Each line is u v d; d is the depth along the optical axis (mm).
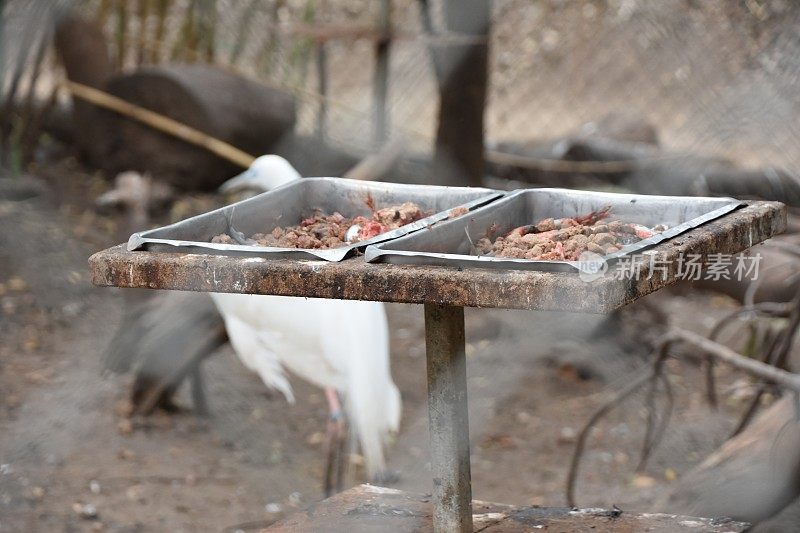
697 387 7180
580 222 2910
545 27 12367
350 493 3508
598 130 9750
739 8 10133
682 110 10469
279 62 10672
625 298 2258
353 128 10703
